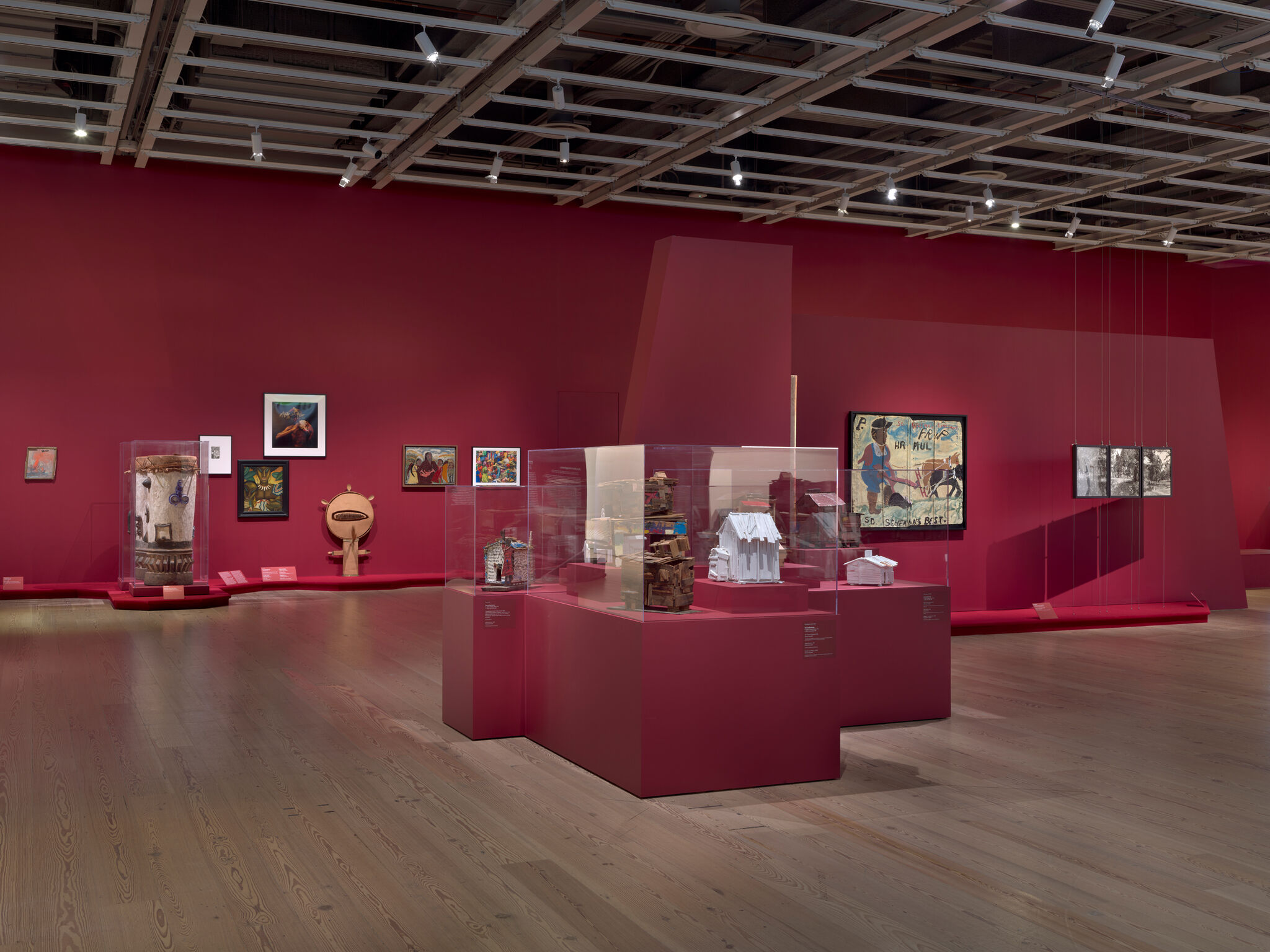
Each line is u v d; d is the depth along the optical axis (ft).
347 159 50.11
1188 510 49.83
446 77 37.24
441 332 53.98
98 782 19.98
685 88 37.63
